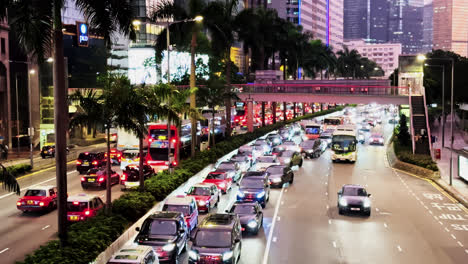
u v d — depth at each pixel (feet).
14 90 245.04
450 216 110.52
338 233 94.89
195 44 174.09
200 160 159.53
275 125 321.52
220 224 74.64
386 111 604.90
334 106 646.33
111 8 85.30
